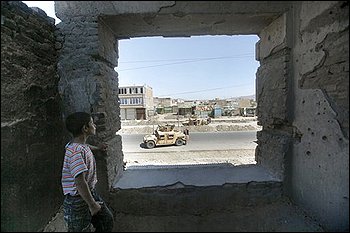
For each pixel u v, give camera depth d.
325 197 1.96
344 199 1.78
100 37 2.40
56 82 2.47
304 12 2.16
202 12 2.23
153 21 2.46
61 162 2.57
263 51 2.95
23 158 1.95
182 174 2.84
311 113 2.13
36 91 2.15
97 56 2.40
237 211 2.45
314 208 2.12
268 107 2.90
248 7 2.22
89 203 1.85
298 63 2.31
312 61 2.09
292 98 2.45
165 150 9.55
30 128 2.06
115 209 2.51
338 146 1.82
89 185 2.02
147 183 2.60
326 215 1.96
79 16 2.35
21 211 1.89
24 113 1.99
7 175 1.76
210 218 2.35
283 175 2.52
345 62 1.74
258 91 3.22
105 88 2.57
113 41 2.87
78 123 1.99
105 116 2.50
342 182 1.79
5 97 1.77
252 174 2.76
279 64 2.58
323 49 1.95
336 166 1.84
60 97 2.49
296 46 2.34
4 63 1.76
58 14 2.35
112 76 2.87
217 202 2.52
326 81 1.93
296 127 2.39
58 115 2.51
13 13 1.86
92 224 2.19
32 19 2.11
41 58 2.23
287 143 2.49
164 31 2.83
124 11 2.23
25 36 2.01
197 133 15.80
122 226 2.28
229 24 2.65
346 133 1.75
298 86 2.32
